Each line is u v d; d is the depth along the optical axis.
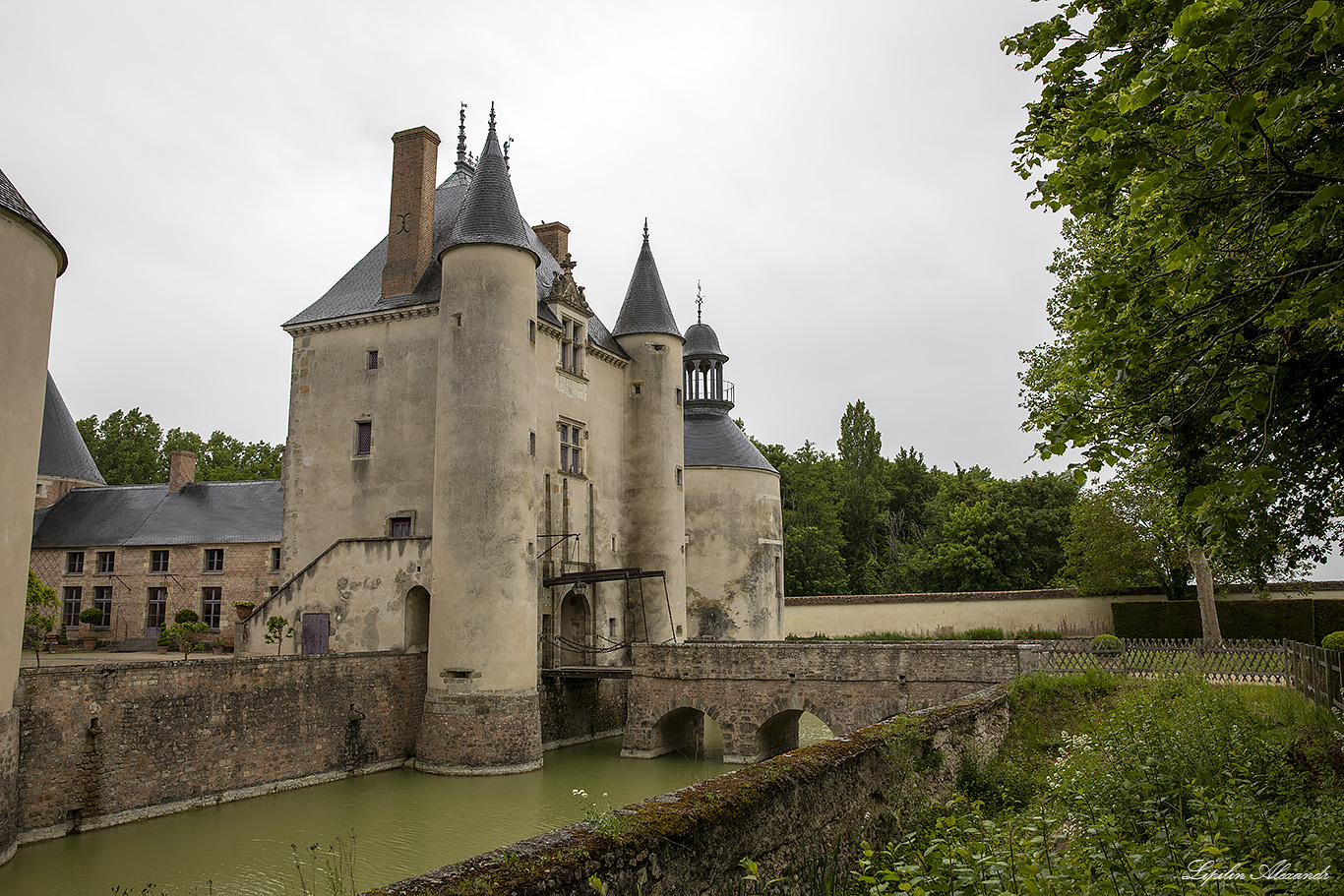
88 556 48.53
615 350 38.38
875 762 10.41
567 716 31.73
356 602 29.53
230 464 75.00
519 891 5.23
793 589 66.69
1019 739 17.92
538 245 38.22
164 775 19.95
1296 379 9.39
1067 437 9.48
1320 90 7.15
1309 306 7.76
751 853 7.45
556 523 32.88
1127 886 6.80
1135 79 8.12
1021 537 60.84
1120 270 10.41
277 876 16.25
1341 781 10.79
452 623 27.06
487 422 28.00
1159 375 9.88
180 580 46.47
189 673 20.66
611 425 37.59
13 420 17.30
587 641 34.34
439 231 35.44
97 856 17.09
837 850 8.62
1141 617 41.44
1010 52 9.70
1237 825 8.46
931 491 83.88
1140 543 41.03
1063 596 44.38
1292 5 7.23
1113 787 10.71
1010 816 11.73
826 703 26.72
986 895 6.49
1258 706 17.05
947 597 47.16
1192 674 21.09
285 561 32.91
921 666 25.95
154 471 71.44
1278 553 11.70
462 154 40.09
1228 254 9.16
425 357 31.84
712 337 49.12
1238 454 9.43
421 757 26.53
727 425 47.59
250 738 22.02
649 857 6.28
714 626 43.78
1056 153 9.55
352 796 22.80
